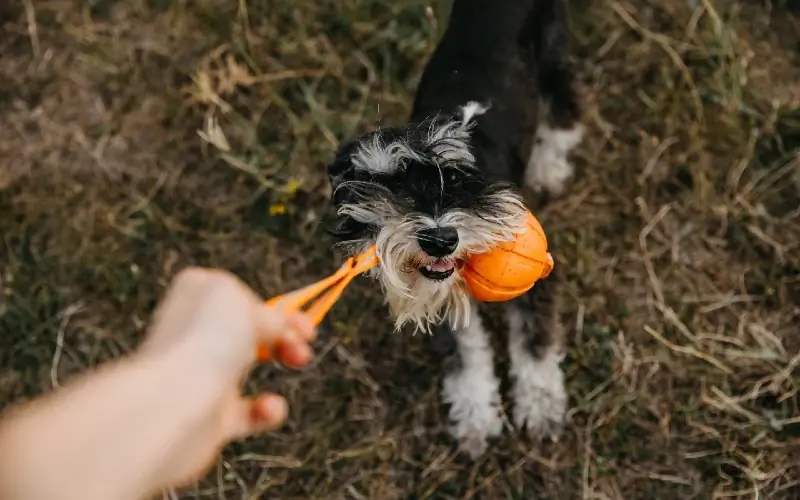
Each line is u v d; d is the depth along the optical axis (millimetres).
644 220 1016
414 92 1071
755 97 1049
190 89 1092
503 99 917
